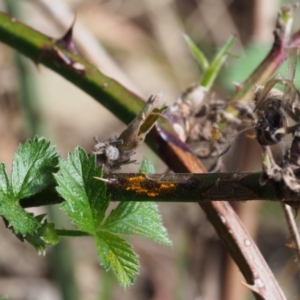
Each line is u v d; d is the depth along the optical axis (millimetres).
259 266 389
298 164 340
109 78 447
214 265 872
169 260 970
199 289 850
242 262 390
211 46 1109
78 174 354
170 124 432
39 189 360
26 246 963
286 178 338
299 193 337
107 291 634
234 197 346
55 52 451
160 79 1097
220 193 347
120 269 351
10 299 914
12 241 959
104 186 354
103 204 354
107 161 363
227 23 1130
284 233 950
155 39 1126
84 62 450
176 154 421
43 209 833
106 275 634
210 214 396
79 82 449
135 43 1117
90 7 1114
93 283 912
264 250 964
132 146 364
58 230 358
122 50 1104
